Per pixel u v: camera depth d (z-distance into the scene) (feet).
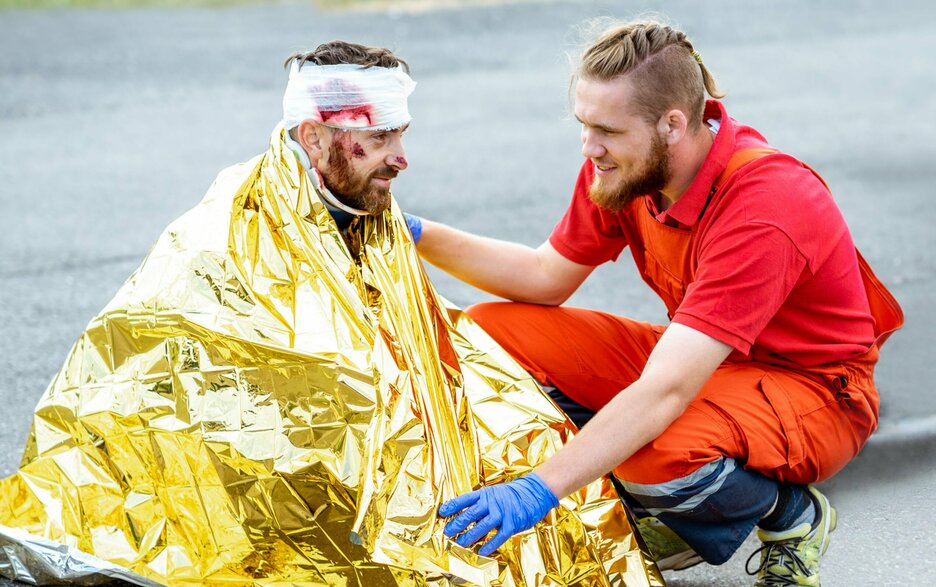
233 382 8.79
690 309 9.12
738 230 9.18
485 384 10.04
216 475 8.84
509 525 8.60
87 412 9.23
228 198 9.06
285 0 51.83
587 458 8.81
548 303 11.29
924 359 14.75
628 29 9.27
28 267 19.15
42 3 50.29
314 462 8.63
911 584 9.95
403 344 9.18
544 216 21.40
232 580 9.02
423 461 8.61
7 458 12.26
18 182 24.45
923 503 11.28
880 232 20.15
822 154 25.54
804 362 9.81
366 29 42.60
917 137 26.96
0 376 14.62
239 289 8.79
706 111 9.79
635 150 9.28
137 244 20.45
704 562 10.64
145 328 8.95
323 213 9.00
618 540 9.48
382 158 9.05
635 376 11.00
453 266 11.15
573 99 10.12
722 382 9.78
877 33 41.19
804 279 9.48
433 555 8.45
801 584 9.71
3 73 35.45
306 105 8.91
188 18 46.68
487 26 42.68
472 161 25.55
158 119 29.99
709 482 9.32
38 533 9.43
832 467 9.91
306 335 8.69
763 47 38.63
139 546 9.22
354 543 8.27
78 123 29.68
